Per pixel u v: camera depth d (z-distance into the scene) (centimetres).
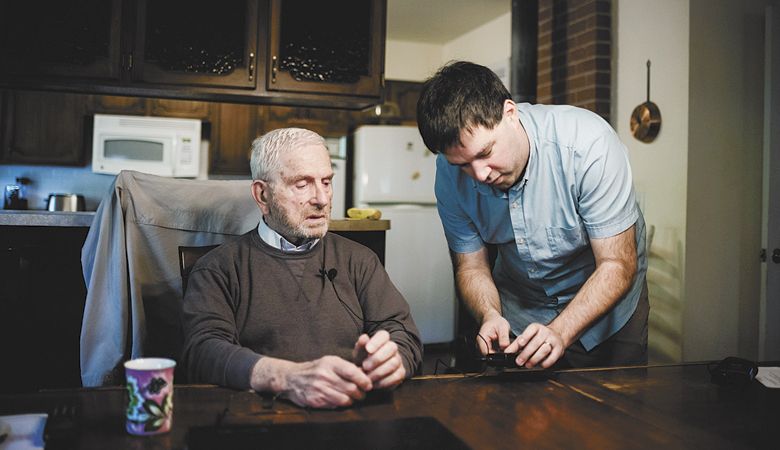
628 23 366
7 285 261
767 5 341
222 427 96
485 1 484
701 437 97
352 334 153
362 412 106
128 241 195
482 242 189
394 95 595
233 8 313
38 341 265
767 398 120
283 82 319
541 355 131
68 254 267
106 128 479
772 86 310
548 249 175
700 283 331
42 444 90
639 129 353
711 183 332
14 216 258
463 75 142
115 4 299
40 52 293
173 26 307
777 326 313
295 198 148
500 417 105
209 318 139
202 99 336
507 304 201
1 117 466
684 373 137
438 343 507
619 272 157
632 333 190
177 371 167
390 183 508
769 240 311
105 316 195
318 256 155
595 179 159
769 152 311
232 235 206
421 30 563
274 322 147
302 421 101
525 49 409
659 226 345
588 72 380
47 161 474
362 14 330
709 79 331
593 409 110
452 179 177
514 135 149
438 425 100
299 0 321
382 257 286
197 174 497
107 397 111
